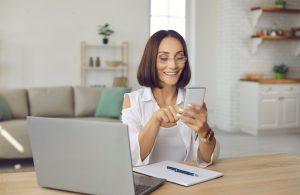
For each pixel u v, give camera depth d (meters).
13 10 5.91
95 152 1.11
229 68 6.45
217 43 6.78
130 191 1.09
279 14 6.61
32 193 1.19
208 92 6.87
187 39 6.76
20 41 5.98
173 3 6.66
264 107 6.07
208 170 1.44
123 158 1.08
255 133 6.18
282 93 6.15
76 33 6.21
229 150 5.08
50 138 1.17
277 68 6.49
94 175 1.13
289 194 1.19
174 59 1.55
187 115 1.38
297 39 6.55
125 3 6.38
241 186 1.27
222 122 6.75
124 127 1.06
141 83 1.64
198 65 6.74
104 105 5.12
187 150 1.65
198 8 6.63
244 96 6.37
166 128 1.60
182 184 1.27
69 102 5.28
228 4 6.40
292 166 1.54
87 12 6.23
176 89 1.68
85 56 6.29
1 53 5.91
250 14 6.43
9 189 1.23
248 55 6.50
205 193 1.20
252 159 1.66
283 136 6.09
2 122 4.51
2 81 5.96
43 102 5.14
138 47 6.50
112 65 6.20
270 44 6.62
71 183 1.18
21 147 4.33
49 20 6.08
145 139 1.45
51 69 6.16
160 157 1.64
